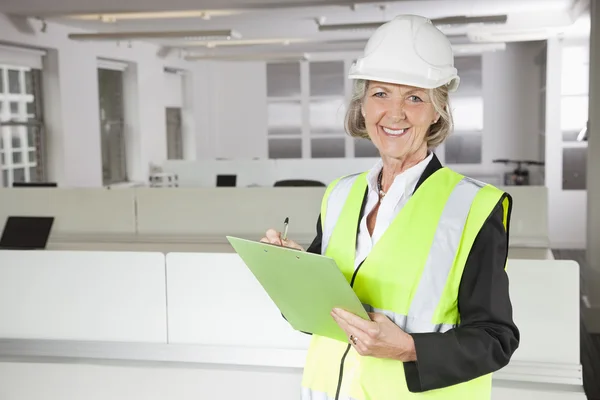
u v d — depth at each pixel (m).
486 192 1.36
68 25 7.73
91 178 8.34
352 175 1.61
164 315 2.38
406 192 1.42
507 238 1.36
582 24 7.22
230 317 2.34
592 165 5.21
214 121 11.65
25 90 7.46
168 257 2.36
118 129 9.27
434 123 1.44
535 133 10.31
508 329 1.30
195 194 4.05
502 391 2.16
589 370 4.43
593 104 5.16
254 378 2.30
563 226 8.80
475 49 8.79
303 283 1.32
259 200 4.02
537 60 10.11
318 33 8.60
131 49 9.06
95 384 2.39
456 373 1.25
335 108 11.23
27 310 2.46
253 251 1.38
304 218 4.00
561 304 2.14
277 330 2.31
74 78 7.96
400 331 1.26
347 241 1.48
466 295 1.32
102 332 2.42
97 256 2.40
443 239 1.35
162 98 10.00
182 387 2.34
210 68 11.50
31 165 7.60
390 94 1.38
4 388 2.46
